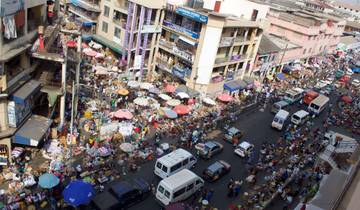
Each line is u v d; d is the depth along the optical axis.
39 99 37.12
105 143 38.97
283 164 43.94
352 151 35.75
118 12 61.25
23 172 31.69
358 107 70.56
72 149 36.50
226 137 47.06
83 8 63.56
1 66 28.14
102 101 47.88
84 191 28.52
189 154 38.12
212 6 64.38
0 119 30.31
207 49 54.81
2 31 27.66
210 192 34.59
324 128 58.91
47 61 38.41
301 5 134.75
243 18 65.19
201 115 51.81
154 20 58.00
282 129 54.72
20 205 28.23
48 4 40.56
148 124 45.72
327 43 103.31
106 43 62.38
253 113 58.88
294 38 89.00
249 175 40.28
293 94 65.62
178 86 55.78
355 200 14.68
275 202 36.34
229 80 62.88
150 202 33.06
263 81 74.12
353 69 100.38
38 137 32.09
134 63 57.53
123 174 35.44
